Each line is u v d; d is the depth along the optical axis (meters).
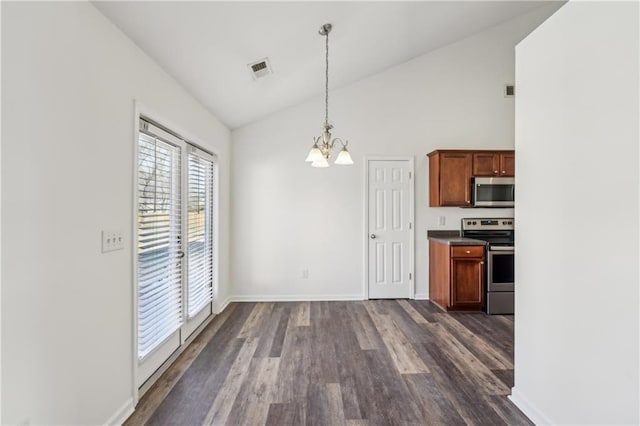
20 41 1.15
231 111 3.51
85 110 1.49
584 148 1.42
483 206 3.90
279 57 2.82
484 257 3.65
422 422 1.74
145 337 2.11
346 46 3.13
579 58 1.44
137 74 1.93
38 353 1.24
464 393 2.01
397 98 4.20
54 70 1.30
